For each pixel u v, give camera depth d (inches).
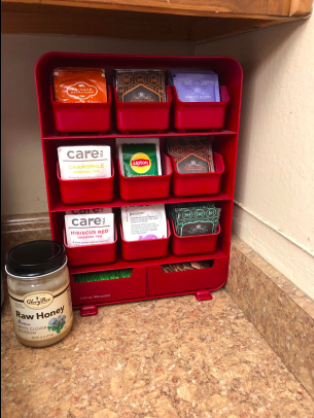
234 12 27.6
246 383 31.1
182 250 42.4
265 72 35.5
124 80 36.3
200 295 43.7
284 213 33.7
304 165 30.3
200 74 38.5
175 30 46.1
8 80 43.9
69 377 31.7
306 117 29.6
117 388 30.6
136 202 39.1
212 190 40.2
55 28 41.6
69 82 35.1
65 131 35.0
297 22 29.8
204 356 34.3
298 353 30.9
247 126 40.2
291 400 29.4
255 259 38.3
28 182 49.0
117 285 41.2
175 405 29.0
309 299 30.8
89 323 39.1
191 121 36.8
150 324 39.0
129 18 43.3
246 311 40.2
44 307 33.4
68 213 39.9
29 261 32.6
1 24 40.3
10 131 46.1
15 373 32.1
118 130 39.2
